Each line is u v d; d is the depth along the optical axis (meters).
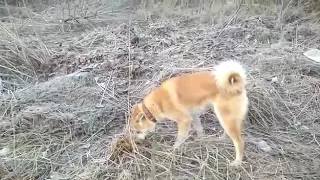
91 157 1.30
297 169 1.24
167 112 1.29
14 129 1.42
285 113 1.50
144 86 1.63
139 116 1.30
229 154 1.28
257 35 2.07
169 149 1.30
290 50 1.92
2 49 1.87
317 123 1.46
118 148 1.28
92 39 2.07
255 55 1.85
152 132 1.34
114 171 1.23
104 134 1.42
